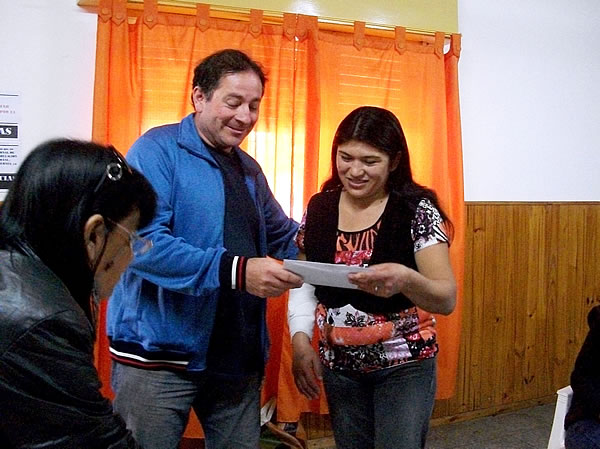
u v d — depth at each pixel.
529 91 3.06
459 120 2.73
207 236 1.46
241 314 1.52
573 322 3.26
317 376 1.60
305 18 2.43
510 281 3.05
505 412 3.10
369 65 2.58
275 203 1.78
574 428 1.79
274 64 2.41
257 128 2.41
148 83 2.27
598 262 3.32
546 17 3.07
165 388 1.45
